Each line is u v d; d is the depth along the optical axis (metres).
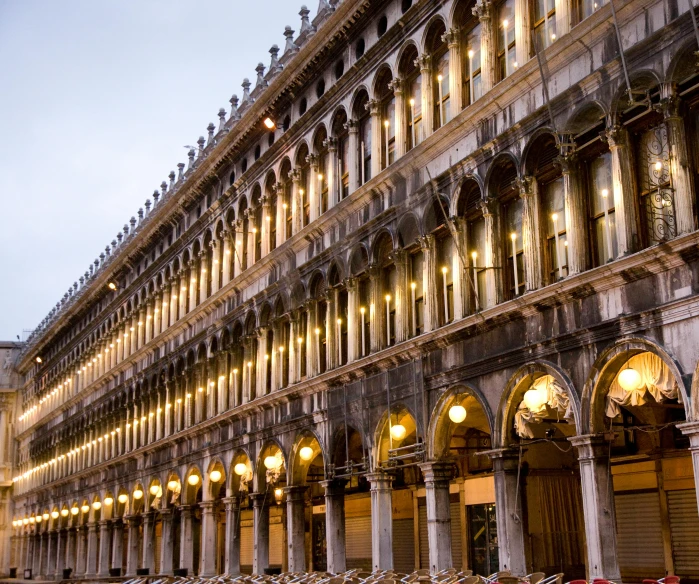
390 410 30.34
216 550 47.03
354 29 36.50
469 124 28.20
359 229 34.03
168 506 52.34
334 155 37.34
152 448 54.97
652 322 20.95
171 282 56.41
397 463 31.48
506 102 26.62
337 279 36.25
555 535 31.34
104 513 64.94
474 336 27.20
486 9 28.28
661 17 21.50
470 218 28.56
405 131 32.56
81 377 76.94
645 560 27.97
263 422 41.03
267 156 43.44
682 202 20.66
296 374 38.81
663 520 27.31
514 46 27.31
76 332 79.88
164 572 51.44
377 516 31.50
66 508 76.00
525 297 24.62
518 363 25.11
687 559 26.58
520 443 25.78
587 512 22.31
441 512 28.33
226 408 46.03
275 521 47.50
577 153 24.12
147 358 59.16
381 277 33.16
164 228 57.94
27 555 90.00
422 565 36.31
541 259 25.16
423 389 29.23
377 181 32.72
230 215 48.03
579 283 22.86
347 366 33.59
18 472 101.88
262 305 42.31
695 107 21.05
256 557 40.44
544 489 31.72
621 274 21.69
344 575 26.91
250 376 43.38
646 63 21.75
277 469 38.94
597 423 22.50
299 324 39.22
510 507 25.30
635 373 20.67
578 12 24.70
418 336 29.42
